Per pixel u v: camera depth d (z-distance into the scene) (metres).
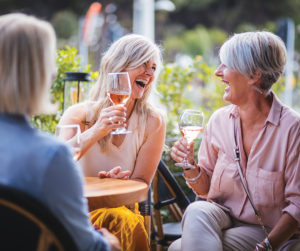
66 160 1.37
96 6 20.83
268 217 2.34
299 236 2.32
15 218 1.30
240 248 2.28
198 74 5.38
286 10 32.94
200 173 2.54
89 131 2.42
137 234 2.47
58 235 1.32
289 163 2.28
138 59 2.71
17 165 1.31
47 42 1.43
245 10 33.44
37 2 32.31
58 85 3.97
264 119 2.38
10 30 1.38
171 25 35.59
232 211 2.43
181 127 2.40
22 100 1.39
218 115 2.58
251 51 2.31
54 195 1.32
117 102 2.47
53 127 3.92
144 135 2.80
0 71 1.38
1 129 1.36
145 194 2.24
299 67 22.62
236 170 2.41
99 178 2.47
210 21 34.94
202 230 2.20
